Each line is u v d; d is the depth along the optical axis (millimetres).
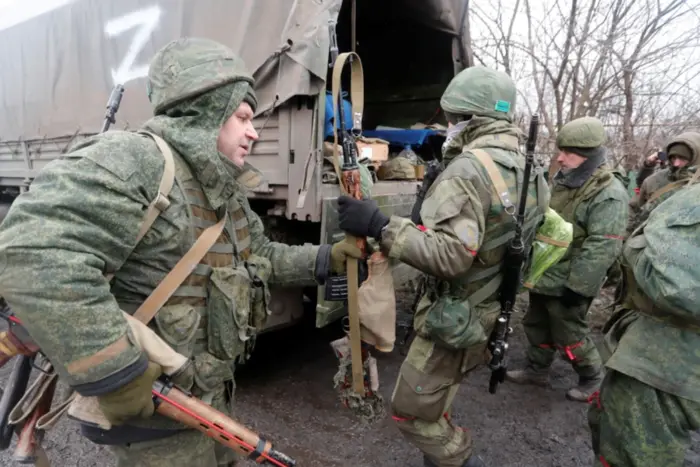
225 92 1167
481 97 1767
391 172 3559
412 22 4082
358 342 1577
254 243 1567
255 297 1371
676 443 1577
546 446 2479
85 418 1069
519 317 4230
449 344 1689
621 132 6262
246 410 2695
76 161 979
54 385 1397
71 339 905
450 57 4191
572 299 2709
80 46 3904
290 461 1197
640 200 4438
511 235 1699
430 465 1973
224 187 1209
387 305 1580
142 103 3330
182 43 1185
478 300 1729
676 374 1521
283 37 2412
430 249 1510
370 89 4707
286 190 2527
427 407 1776
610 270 3172
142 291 1103
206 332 1211
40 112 4516
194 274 1169
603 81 5910
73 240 926
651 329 1604
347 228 1548
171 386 1114
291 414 2664
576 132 2633
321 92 2373
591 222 2619
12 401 1398
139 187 1026
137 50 3342
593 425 1872
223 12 2744
